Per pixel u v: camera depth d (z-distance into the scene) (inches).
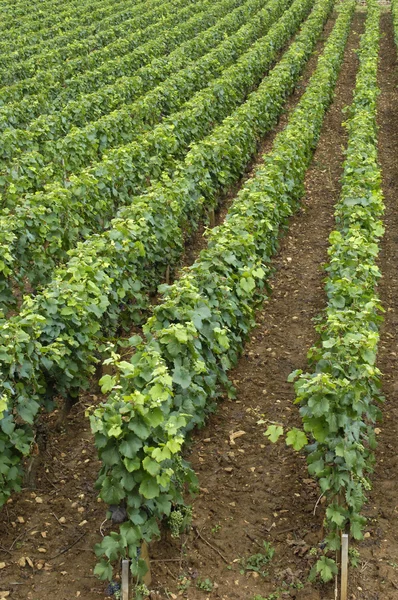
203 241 555.2
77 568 264.1
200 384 307.3
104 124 631.8
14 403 279.3
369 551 268.2
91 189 475.5
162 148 584.4
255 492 302.0
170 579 256.2
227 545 272.7
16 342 277.7
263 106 716.0
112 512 241.3
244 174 668.7
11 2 1536.7
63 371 312.2
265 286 435.8
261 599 246.2
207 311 314.7
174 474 256.7
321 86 806.5
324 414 250.8
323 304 468.4
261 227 439.8
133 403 235.9
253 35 1158.3
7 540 277.9
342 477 249.8
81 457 327.6
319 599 247.0
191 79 852.0
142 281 432.8
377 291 484.7
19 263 410.0
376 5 1434.5
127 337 425.7
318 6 1359.5
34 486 307.1
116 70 933.2
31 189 529.3
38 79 875.4
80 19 1336.1
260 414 355.6
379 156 741.3
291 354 411.2
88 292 333.1
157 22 1293.1
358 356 278.1
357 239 392.5
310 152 686.5
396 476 310.0
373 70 888.9
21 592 253.1
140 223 405.7
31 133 623.5
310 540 272.2
